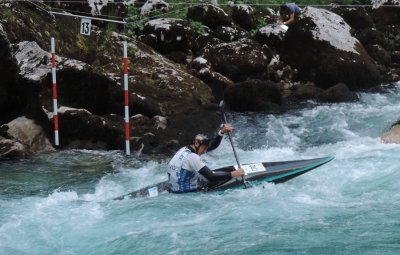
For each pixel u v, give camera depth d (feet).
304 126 50.49
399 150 42.16
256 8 78.69
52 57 42.32
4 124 44.01
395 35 74.38
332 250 24.76
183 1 71.05
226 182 33.71
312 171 37.11
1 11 47.24
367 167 37.65
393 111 53.62
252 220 28.78
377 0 76.74
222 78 57.52
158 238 26.81
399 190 33.09
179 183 32.89
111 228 28.35
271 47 66.95
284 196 32.60
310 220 28.53
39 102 43.60
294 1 84.12
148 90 48.60
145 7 66.69
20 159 41.11
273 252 24.80
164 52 61.36
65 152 43.01
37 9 50.67
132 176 38.34
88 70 44.96
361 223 27.86
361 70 61.31
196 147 33.24
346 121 51.49
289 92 60.49
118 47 53.83
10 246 26.48
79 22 53.47
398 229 26.91
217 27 67.67
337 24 63.93
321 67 61.46
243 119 51.90
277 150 44.62
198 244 25.95
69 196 33.91
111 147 44.62
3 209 31.45
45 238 27.35
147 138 44.62
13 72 43.75
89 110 46.37
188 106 49.06
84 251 25.93
